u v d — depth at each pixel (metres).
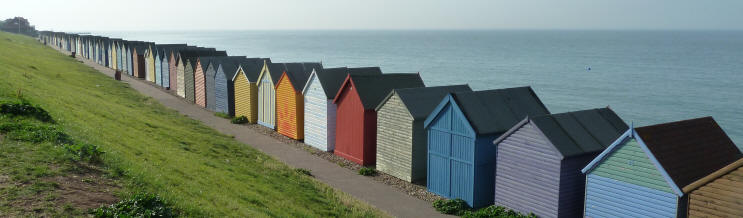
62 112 24.62
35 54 72.00
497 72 120.94
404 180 27.62
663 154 17.73
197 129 36.38
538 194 20.98
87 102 31.86
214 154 27.08
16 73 33.44
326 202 22.16
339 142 32.66
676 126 19.22
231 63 45.78
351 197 23.77
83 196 14.42
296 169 28.27
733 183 15.52
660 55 194.25
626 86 92.88
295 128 36.88
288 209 19.52
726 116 63.91
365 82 31.00
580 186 20.70
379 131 29.09
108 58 90.19
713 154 19.31
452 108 24.17
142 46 73.12
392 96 27.86
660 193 17.44
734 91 86.12
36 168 15.49
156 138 27.06
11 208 12.81
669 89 88.62
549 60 164.75
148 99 50.59
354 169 29.70
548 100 75.88
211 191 18.75
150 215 14.01
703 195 16.16
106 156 18.27
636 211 18.16
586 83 97.56
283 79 37.84
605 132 21.92
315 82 34.53
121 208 13.88
